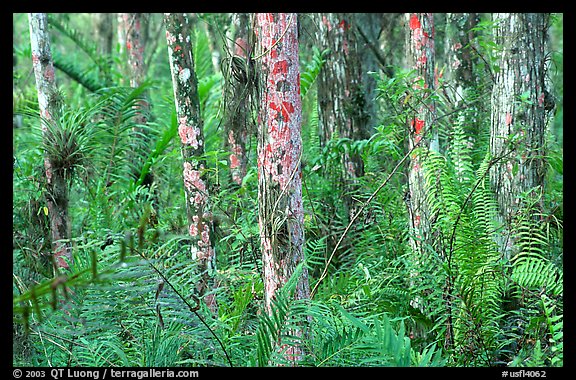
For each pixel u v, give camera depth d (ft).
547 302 13.80
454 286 14.32
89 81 35.83
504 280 15.40
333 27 23.86
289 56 12.83
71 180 18.72
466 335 13.88
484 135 21.99
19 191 20.36
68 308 12.50
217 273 15.40
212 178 18.75
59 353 14.37
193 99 17.76
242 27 24.34
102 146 22.07
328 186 21.53
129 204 20.92
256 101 14.65
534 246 16.24
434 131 17.87
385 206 18.98
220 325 13.24
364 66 29.48
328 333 12.45
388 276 15.70
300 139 13.07
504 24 16.76
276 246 12.89
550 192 17.87
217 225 18.85
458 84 25.88
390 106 21.61
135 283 11.94
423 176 16.71
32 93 30.32
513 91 16.56
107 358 13.32
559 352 12.64
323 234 19.94
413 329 15.53
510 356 14.67
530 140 16.51
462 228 15.07
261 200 13.15
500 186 16.67
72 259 17.11
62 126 18.58
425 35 18.54
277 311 12.86
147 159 23.07
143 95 26.89
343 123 24.08
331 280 16.48
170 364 12.74
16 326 13.28
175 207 21.70
